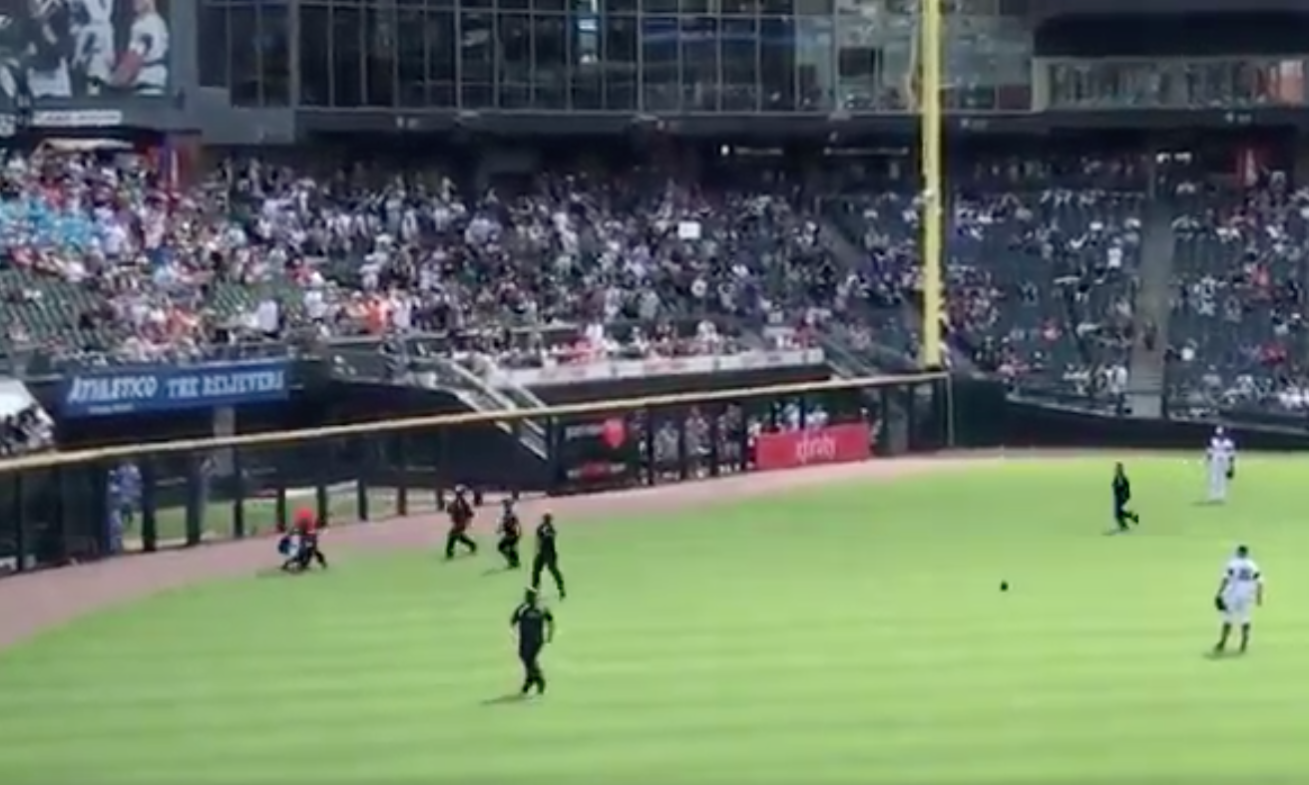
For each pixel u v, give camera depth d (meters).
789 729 103.62
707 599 139.88
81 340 195.12
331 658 122.75
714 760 97.75
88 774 97.56
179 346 196.25
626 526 176.25
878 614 133.75
